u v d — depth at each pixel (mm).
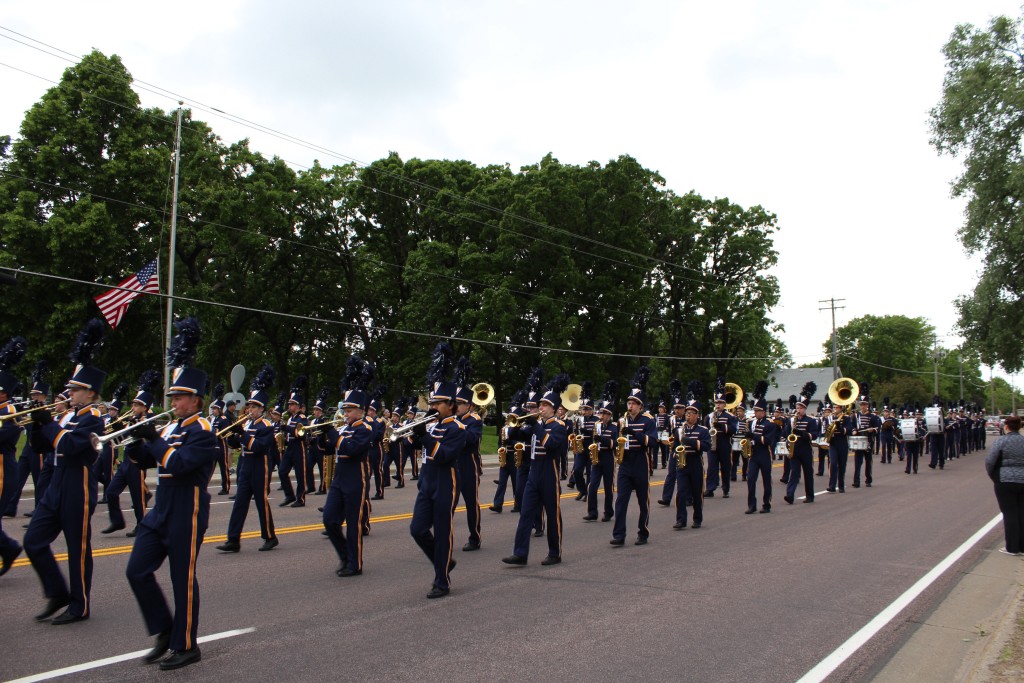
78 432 6328
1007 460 9953
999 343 25938
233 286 36219
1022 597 7410
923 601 7430
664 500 15031
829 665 5508
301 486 14445
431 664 5422
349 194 39500
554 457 9164
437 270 36156
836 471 17734
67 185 28156
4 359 8352
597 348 38938
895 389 81250
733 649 5840
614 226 39344
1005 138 24422
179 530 5445
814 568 8867
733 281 46875
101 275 28500
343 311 44250
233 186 34812
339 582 8023
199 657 5457
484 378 40000
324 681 5062
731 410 18062
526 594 7551
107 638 5965
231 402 16344
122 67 29859
